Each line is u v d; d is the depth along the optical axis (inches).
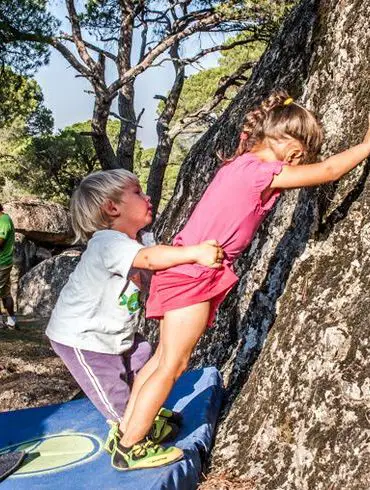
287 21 167.5
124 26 692.7
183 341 100.0
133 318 108.7
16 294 590.9
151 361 107.8
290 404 100.2
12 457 103.7
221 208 101.2
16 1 567.2
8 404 233.8
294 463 95.6
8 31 567.5
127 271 100.3
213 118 703.7
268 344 110.7
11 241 383.9
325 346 98.5
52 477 97.7
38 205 652.1
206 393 117.9
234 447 105.7
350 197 107.7
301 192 120.4
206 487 98.7
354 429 90.9
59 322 108.4
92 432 114.5
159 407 99.3
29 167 1000.9
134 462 97.7
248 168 100.6
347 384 93.7
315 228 111.7
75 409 126.3
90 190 109.5
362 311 97.1
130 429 98.7
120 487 92.5
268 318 122.3
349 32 119.4
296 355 102.8
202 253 95.8
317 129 102.5
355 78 116.6
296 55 152.0
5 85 692.1
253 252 131.3
